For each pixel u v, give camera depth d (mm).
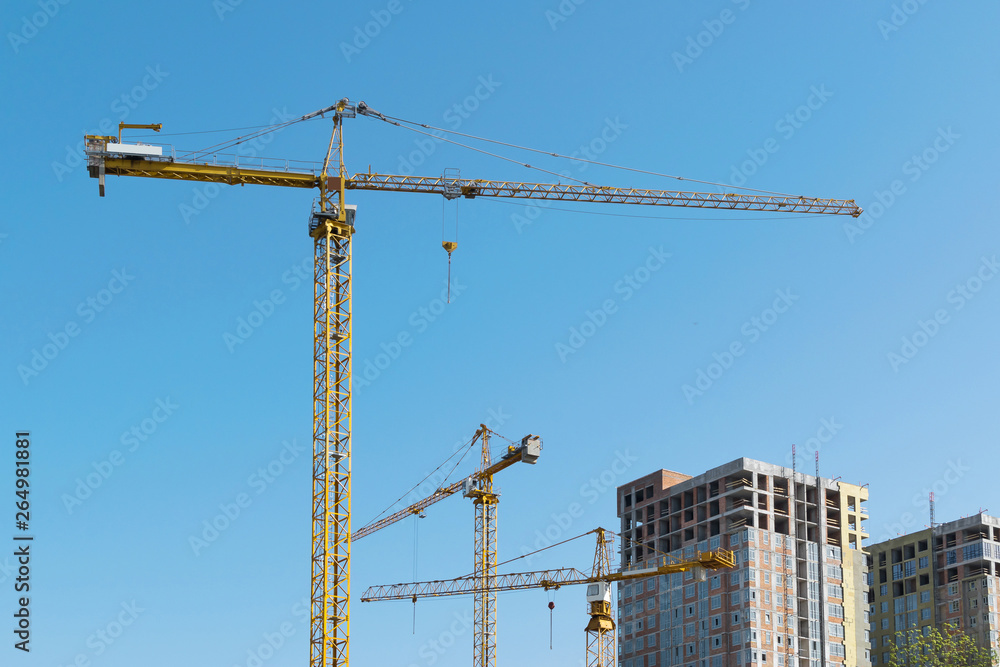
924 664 186875
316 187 154625
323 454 144125
